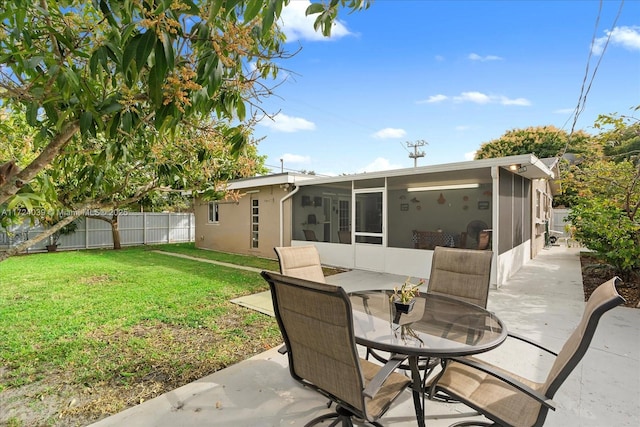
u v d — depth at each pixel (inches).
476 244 262.8
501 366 127.2
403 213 305.4
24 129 103.9
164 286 258.1
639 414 97.3
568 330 165.6
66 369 125.6
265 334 161.0
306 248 163.5
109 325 171.6
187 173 115.0
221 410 99.4
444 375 90.1
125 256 436.5
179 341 152.3
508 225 285.3
